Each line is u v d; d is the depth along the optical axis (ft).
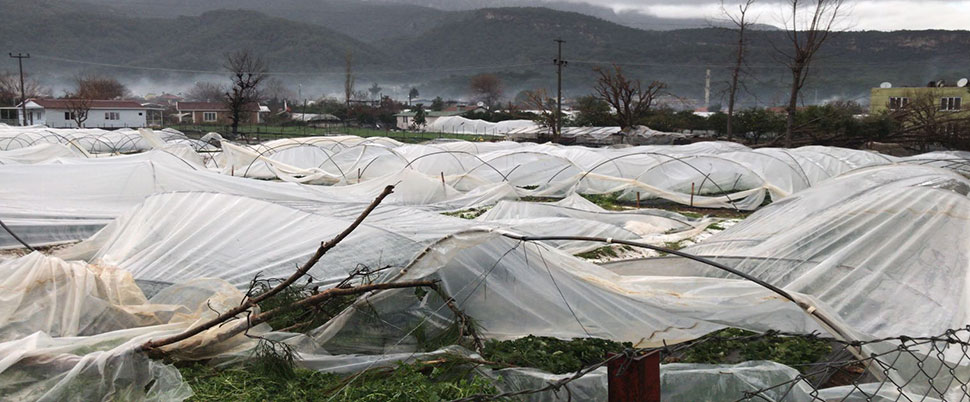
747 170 76.28
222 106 334.65
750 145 134.72
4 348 21.81
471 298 27.30
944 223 32.04
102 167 59.11
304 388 22.82
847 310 28.43
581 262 31.32
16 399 20.67
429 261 26.50
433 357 24.08
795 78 118.11
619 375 13.03
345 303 28.37
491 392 20.53
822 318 21.42
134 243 35.37
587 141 167.02
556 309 28.02
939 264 30.07
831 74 604.90
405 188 73.41
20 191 54.29
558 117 171.73
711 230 61.67
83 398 21.13
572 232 51.44
